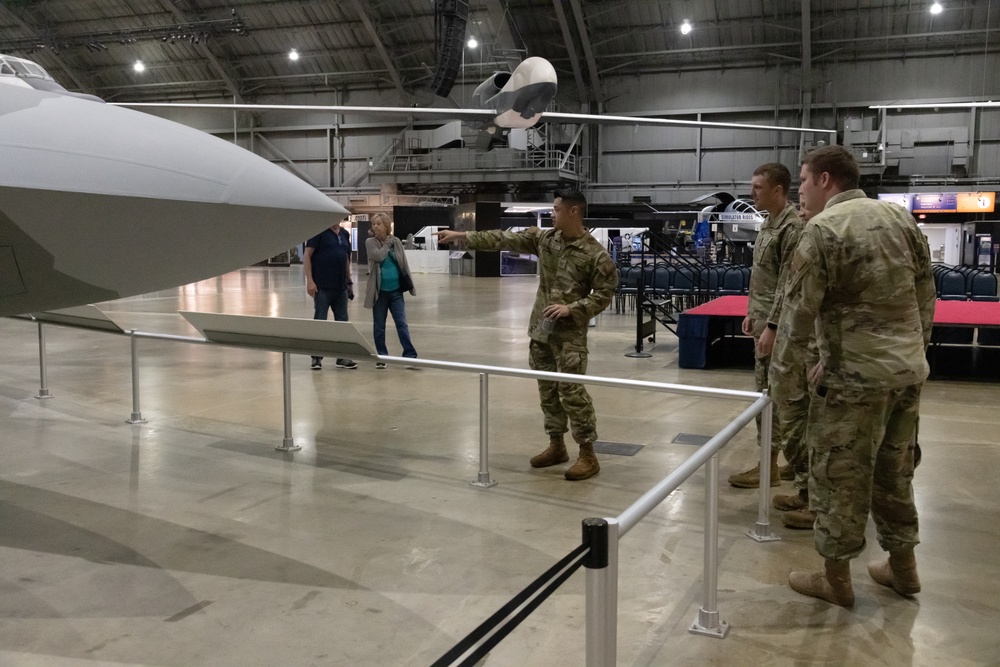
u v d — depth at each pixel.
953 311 8.39
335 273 8.08
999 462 4.79
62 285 3.10
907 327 2.60
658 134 34.41
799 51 31.64
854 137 31.27
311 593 2.97
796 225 3.82
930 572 3.17
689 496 4.16
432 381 7.67
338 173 39.16
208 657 2.49
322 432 5.61
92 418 6.04
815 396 2.76
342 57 35.97
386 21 33.22
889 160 31.25
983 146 30.86
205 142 3.20
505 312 15.06
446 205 36.28
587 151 35.12
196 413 6.23
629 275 14.88
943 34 29.66
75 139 2.82
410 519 3.80
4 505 4.01
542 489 4.29
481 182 32.41
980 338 9.79
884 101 31.58
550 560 3.29
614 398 6.89
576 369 4.34
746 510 3.95
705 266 14.30
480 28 32.06
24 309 3.33
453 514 3.88
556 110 34.25
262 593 2.97
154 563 3.27
